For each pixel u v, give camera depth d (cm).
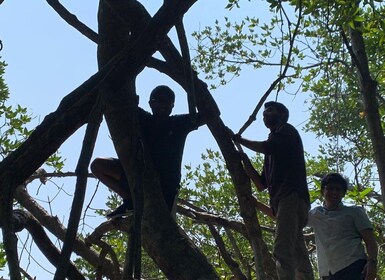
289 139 546
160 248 381
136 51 307
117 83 303
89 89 300
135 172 306
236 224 591
